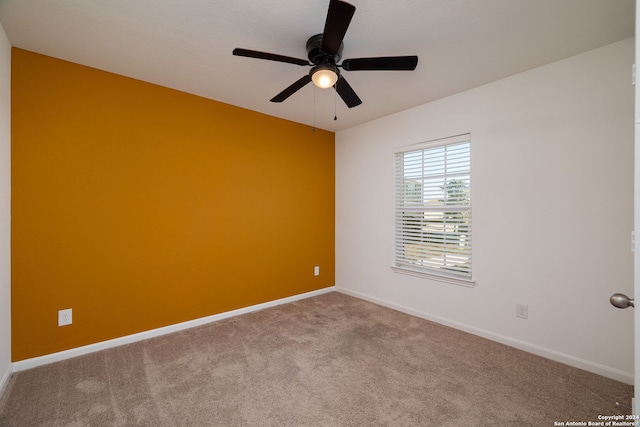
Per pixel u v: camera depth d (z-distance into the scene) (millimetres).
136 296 2590
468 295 2783
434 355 2342
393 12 1712
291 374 2076
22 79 2096
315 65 1962
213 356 2324
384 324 2980
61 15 1745
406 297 3330
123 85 2512
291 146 3740
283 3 1651
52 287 2211
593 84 2094
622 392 1864
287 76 2529
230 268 3193
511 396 1829
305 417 1651
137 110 2582
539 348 2334
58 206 2232
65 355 2252
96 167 2389
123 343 2510
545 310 2316
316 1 1635
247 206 3330
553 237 2279
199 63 2316
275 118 3578
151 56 2215
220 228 3115
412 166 3309
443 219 3012
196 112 2934
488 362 2230
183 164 2854
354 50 2109
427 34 1922
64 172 2254
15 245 2072
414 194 3287
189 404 1755
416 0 1616
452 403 1766
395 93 2852
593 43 2016
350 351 2408
